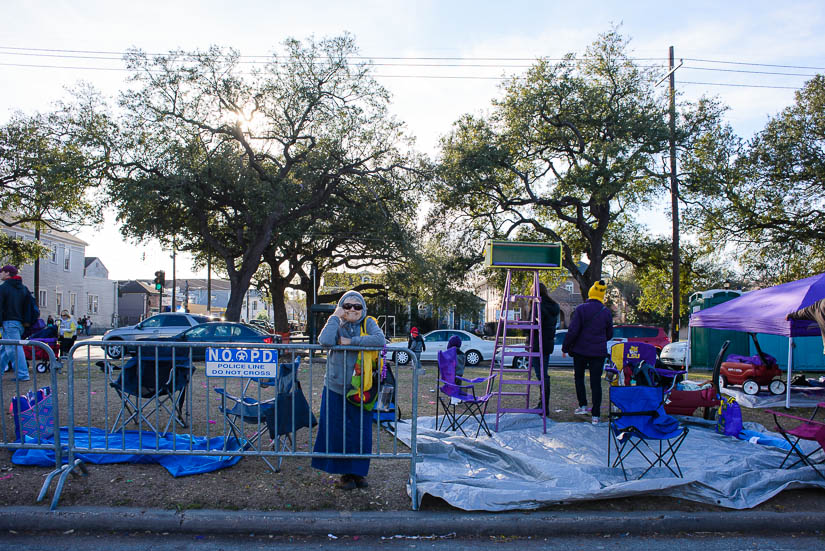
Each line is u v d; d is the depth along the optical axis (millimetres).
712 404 6699
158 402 5836
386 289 34812
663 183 24453
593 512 4492
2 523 4152
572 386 12930
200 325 17234
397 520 4273
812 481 5070
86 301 51375
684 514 4480
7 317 10109
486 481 4910
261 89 24094
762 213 25391
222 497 4551
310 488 4820
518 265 7633
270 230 24219
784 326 8266
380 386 4871
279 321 31281
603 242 30656
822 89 23828
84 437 5832
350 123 24734
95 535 4141
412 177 25750
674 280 22031
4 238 31250
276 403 4969
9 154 26484
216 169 22250
